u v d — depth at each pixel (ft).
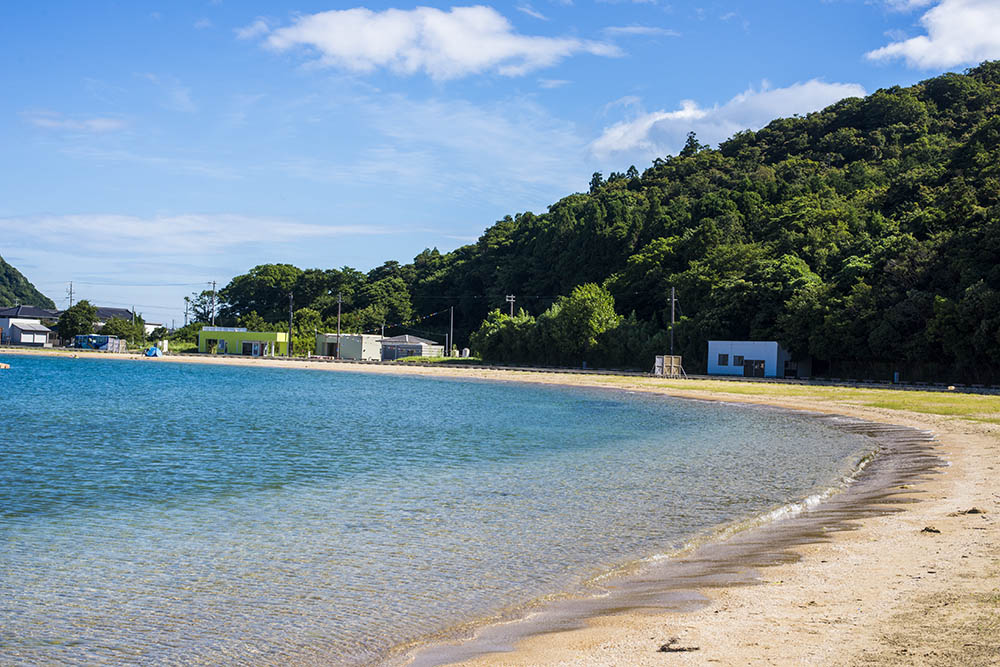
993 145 371.35
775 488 71.36
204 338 528.63
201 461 89.81
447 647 30.86
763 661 25.55
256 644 32.81
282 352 516.73
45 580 42.75
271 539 52.06
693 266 386.32
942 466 78.38
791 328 301.63
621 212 534.37
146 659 31.42
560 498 66.90
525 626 33.04
